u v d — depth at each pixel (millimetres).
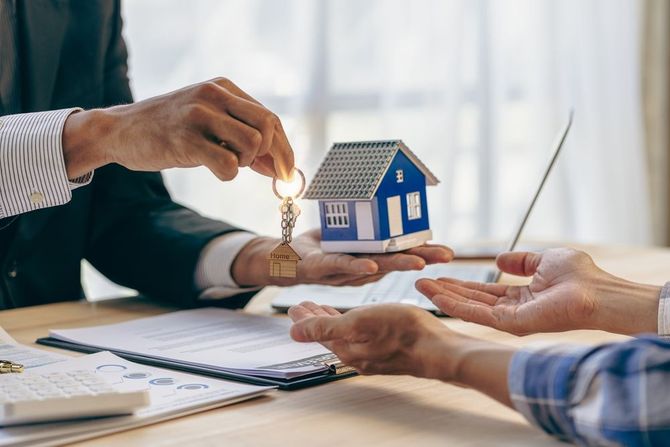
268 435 649
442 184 2406
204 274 1184
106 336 965
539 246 1572
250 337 945
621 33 2637
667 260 1409
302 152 2260
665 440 534
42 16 1334
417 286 963
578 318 886
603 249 1531
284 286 1110
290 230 957
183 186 2184
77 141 979
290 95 2246
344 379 804
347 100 2318
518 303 941
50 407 640
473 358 659
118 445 629
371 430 659
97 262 1347
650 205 2715
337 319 729
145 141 925
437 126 2393
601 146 2619
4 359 848
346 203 1019
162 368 836
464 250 1510
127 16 2104
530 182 2562
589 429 565
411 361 708
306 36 2238
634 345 572
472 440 635
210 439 641
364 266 982
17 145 986
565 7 2568
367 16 2314
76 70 1386
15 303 1309
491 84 2477
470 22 2457
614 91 2639
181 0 2129
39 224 1317
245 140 871
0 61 1273
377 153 1009
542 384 602
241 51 2195
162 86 2135
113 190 1334
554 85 2539
